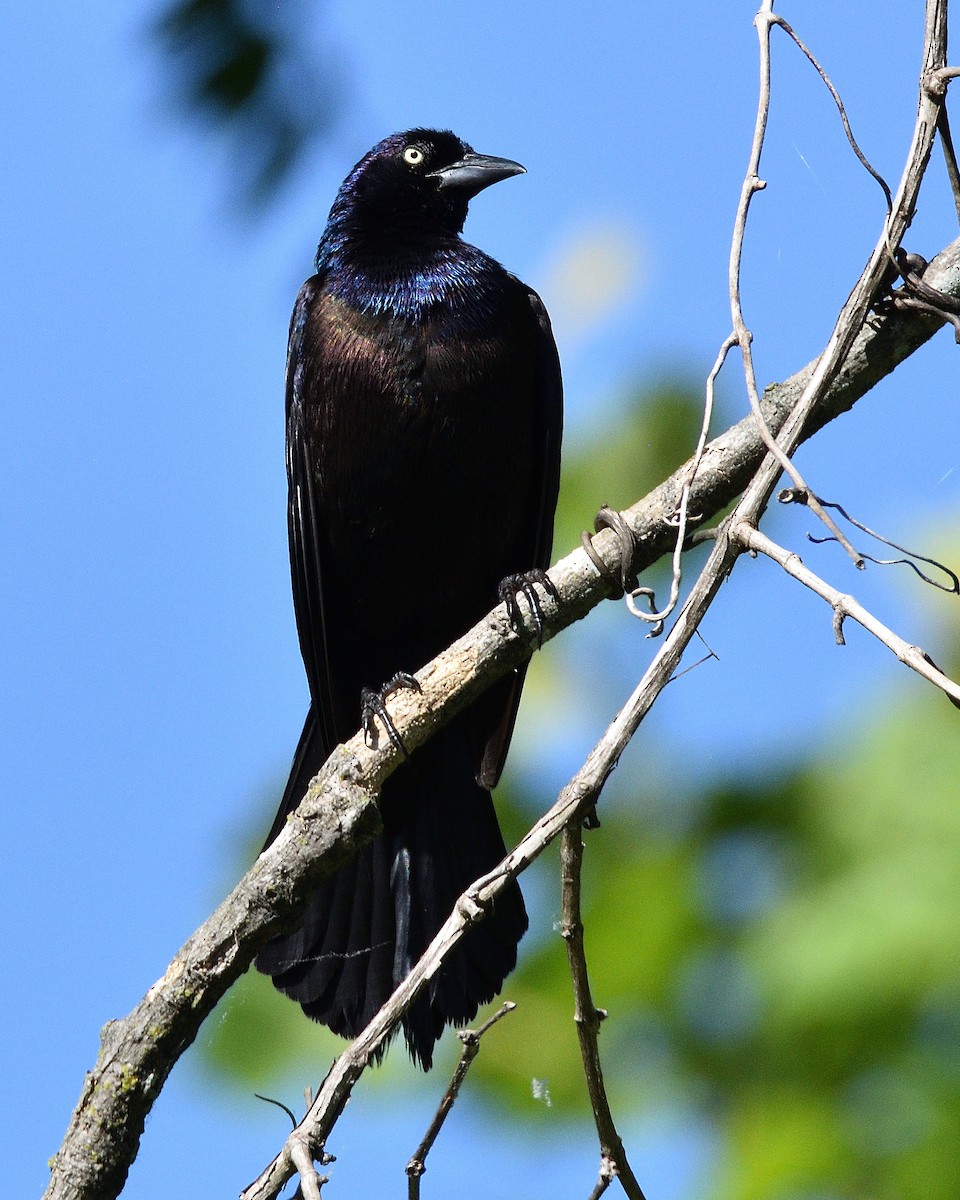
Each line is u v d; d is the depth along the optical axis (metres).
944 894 6.79
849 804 7.27
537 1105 7.52
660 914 7.45
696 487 7.11
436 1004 8.08
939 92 6.29
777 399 6.96
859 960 6.70
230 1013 8.39
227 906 7.11
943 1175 6.31
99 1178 6.66
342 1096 5.51
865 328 6.75
